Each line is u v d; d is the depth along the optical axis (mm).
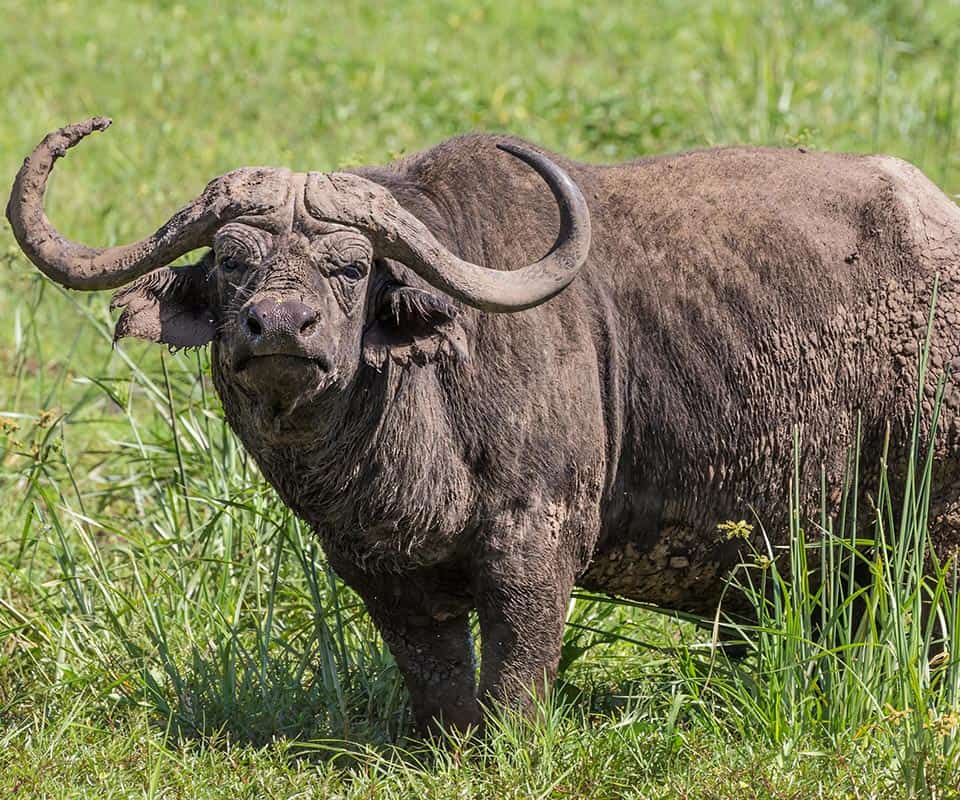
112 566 24438
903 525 18969
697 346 19984
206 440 25531
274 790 18375
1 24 53656
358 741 20438
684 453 20109
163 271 18062
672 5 59156
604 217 20219
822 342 20125
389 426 18562
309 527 21469
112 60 50062
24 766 18562
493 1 59875
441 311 17859
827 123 42406
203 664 21297
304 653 21734
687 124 43375
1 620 22891
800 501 20406
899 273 20266
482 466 18984
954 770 17578
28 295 34031
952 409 20031
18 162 41656
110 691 21031
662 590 21297
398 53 52500
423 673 20453
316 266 17328
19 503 27234
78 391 31484
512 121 45094
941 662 20297
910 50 51844
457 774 18688
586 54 53781
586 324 19625
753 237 20203
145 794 18078
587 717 20359
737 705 20281
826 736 19188
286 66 50656
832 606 19297
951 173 40156
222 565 23359
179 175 39594
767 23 53375
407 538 19078
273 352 16578
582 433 19359
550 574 19297
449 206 19469
